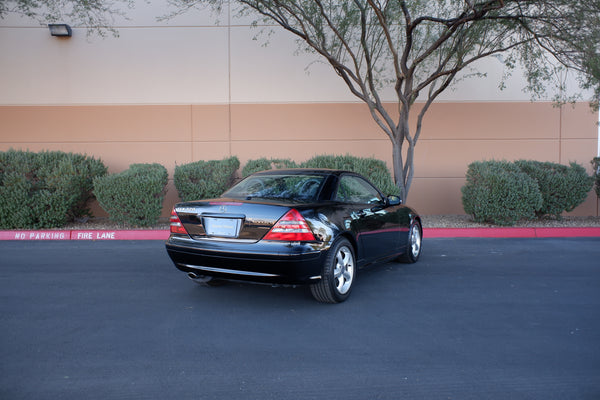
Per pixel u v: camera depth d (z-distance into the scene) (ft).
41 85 41.16
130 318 14.94
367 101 34.63
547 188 36.29
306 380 10.68
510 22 30.63
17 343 12.76
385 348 12.55
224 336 13.41
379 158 41.78
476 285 19.24
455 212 41.81
